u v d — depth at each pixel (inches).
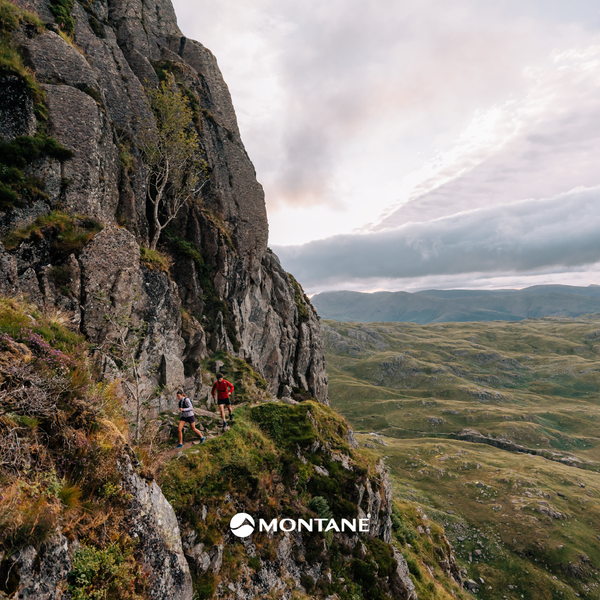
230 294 1368.1
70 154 745.0
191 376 923.4
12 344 323.6
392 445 5915.4
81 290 668.1
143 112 1102.4
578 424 7440.9
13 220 622.8
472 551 3425.2
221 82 1626.5
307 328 1945.1
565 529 3644.2
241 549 518.9
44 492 255.3
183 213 1238.3
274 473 657.0
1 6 768.9
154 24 1544.0
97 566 263.9
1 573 199.9
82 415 325.7
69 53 855.1
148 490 357.7
